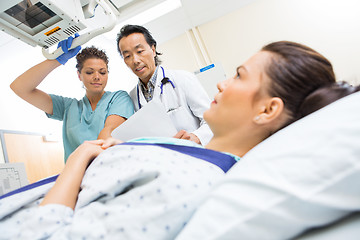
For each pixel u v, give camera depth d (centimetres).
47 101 140
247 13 329
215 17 338
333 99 49
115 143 70
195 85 143
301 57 53
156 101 88
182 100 141
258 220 29
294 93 51
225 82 61
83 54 133
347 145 30
